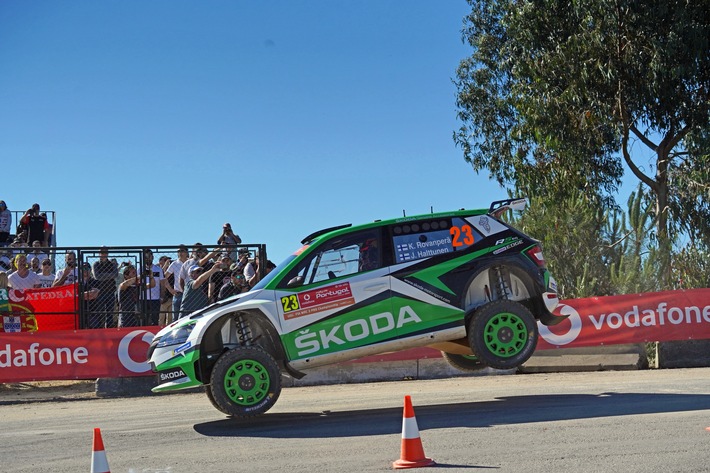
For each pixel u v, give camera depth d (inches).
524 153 1101.7
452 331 366.0
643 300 557.0
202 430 345.7
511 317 364.2
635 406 344.5
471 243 376.8
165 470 263.6
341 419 358.6
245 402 344.2
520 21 1007.0
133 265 550.9
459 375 548.1
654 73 896.9
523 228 792.3
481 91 1288.1
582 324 554.6
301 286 360.5
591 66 938.1
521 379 510.6
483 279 382.3
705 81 944.3
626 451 252.5
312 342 357.4
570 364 544.4
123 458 288.5
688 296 559.5
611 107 960.3
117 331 529.3
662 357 556.1
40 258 602.2
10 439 347.6
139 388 526.0
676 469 226.5
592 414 327.3
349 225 380.8
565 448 261.4
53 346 521.3
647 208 733.3
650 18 898.7
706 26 911.7
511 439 281.4
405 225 374.6
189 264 553.0
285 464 261.0
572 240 745.0
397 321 362.3
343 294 361.1
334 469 248.8
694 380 449.4
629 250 721.6
